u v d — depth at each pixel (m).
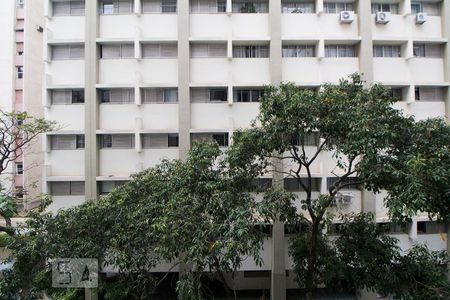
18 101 23.34
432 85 16.36
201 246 7.40
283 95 9.04
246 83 15.86
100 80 16.19
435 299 8.80
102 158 16.17
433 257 10.20
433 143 7.79
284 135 9.17
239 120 16.20
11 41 23.31
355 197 16.02
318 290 16.59
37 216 9.34
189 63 16.02
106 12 16.62
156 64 16.23
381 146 7.69
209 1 16.62
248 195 9.05
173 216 8.03
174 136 16.47
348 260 10.14
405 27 16.66
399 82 16.20
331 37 16.02
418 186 6.50
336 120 8.35
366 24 16.09
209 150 9.43
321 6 16.08
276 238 15.17
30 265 9.19
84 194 16.30
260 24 16.25
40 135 20.86
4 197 11.14
